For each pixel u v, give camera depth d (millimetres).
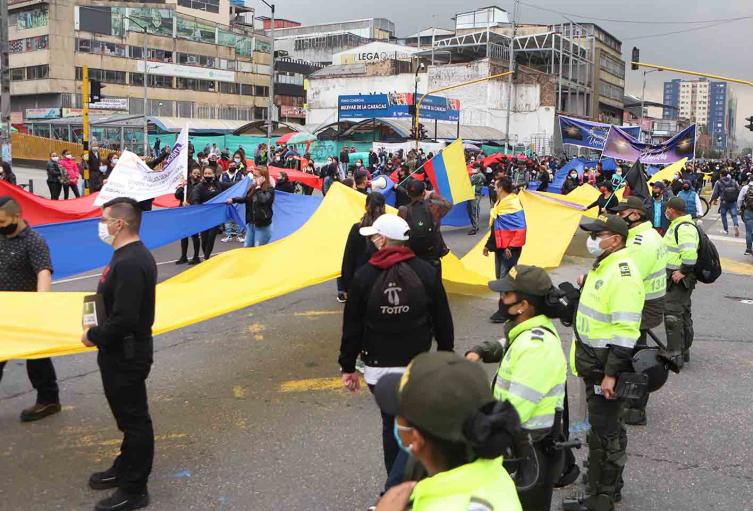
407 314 3980
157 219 10711
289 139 43031
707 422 5879
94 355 7363
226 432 5414
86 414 5750
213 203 11758
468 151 45750
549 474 3381
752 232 16109
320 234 7992
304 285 6949
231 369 6945
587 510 4242
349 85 69188
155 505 4281
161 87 73438
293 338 8078
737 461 5125
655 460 5125
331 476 4719
